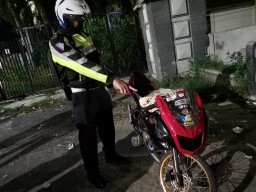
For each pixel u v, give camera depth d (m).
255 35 7.07
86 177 3.65
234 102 5.20
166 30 7.05
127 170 3.61
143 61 9.12
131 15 8.69
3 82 8.62
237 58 6.24
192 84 6.24
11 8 15.80
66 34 2.81
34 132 5.67
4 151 5.00
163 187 2.92
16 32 8.31
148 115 3.05
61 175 3.82
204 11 7.00
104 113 3.45
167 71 7.33
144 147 4.14
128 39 8.85
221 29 7.53
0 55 8.41
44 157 4.46
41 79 8.79
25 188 3.65
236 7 7.41
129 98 6.73
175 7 6.93
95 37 8.72
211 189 2.48
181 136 2.46
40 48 8.51
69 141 4.91
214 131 4.22
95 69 2.67
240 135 3.99
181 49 7.23
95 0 14.55
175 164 2.61
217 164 3.39
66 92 3.12
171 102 2.70
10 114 7.20
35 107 7.38
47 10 14.88
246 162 3.35
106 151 3.72
